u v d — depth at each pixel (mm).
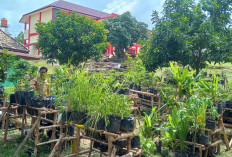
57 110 5590
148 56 11859
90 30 13750
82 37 12938
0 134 6969
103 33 14281
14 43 14281
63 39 13203
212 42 10531
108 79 5391
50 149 5957
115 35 24203
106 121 4125
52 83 5613
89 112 4312
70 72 5312
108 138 4137
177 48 11273
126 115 4281
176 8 12273
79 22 13633
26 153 5605
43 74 6211
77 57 13219
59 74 5309
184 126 5527
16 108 7309
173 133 5555
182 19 11070
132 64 13289
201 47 11078
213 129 5973
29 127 6590
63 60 13258
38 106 5523
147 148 5113
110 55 28516
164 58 11492
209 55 11477
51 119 5965
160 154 6125
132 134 4379
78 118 4461
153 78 11562
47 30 13258
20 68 7492
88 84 4547
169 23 11039
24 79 6910
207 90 6832
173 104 7008
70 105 4598
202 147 5492
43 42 13477
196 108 5316
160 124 6938
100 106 4137
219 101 7152
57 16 14109
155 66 11930
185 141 5621
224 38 10805
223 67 20406
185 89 7285
